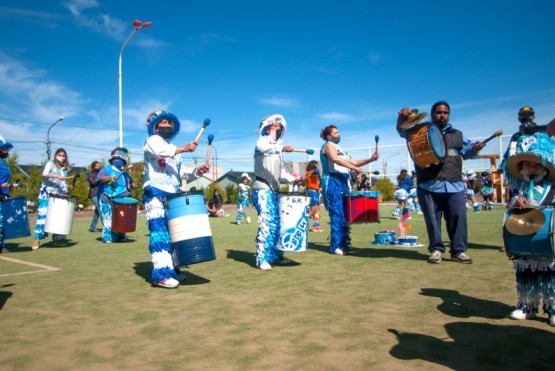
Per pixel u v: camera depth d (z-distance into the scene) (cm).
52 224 869
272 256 597
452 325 338
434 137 592
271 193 599
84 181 2838
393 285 477
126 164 1034
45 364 277
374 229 1166
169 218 485
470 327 333
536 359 271
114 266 642
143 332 335
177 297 444
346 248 729
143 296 450
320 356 281
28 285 510
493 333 319
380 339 309
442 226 1188
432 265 596
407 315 365
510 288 455
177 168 523
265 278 530
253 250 794
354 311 379
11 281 534
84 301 432
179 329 341
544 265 338
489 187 2039
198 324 352
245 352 290
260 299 427
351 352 286
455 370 257
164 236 494
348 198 719
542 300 350
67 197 885
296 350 292
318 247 817
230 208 3084
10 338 326
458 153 627
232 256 718
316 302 412
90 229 1316
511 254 346
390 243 835
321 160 743
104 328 347
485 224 1215
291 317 365
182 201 481
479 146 610
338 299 421
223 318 367
